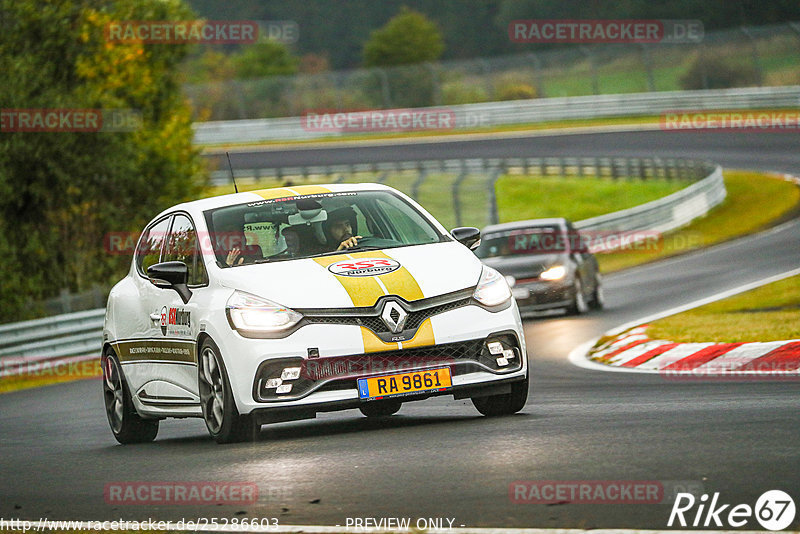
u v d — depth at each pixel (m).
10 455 30.66
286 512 17.42
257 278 25.84
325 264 26.14
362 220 28.36
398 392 24.48
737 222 113.81
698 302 61.53
